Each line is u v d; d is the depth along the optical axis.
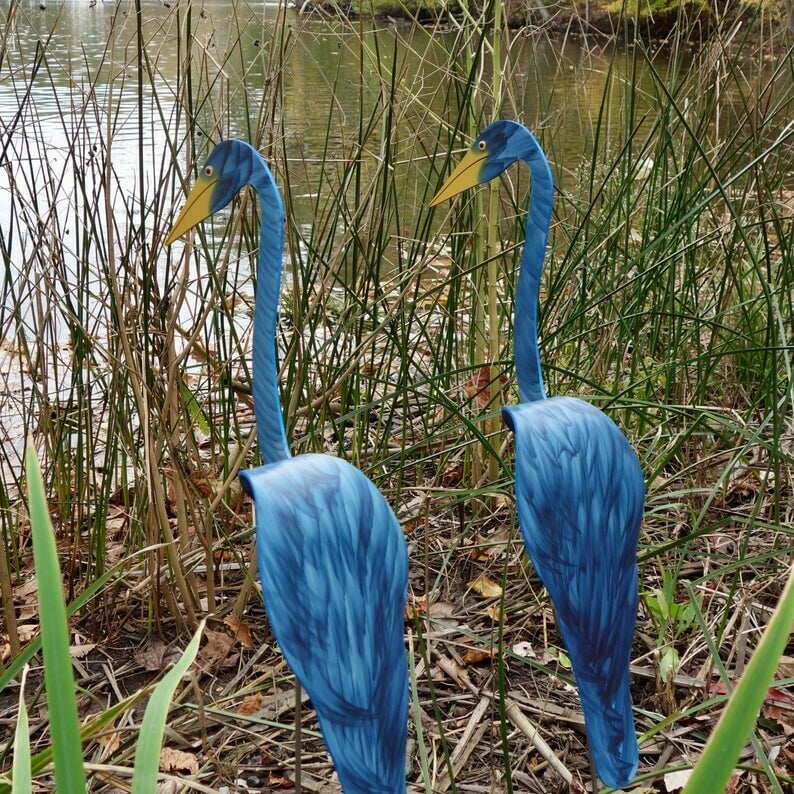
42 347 2.20
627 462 1.19
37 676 1.98
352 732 1.00
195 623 2.04
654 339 2.67
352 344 2.85
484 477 2.40
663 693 1.80
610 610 1.18
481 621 2.09
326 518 0.99
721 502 2.44
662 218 2.82
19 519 2.33
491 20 2.30
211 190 1.12
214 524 2.20
